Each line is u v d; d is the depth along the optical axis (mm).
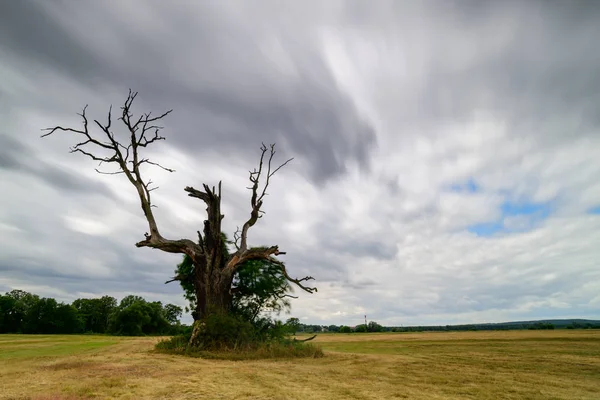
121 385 12234
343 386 13227
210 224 31703
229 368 18281
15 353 28062
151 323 129125
